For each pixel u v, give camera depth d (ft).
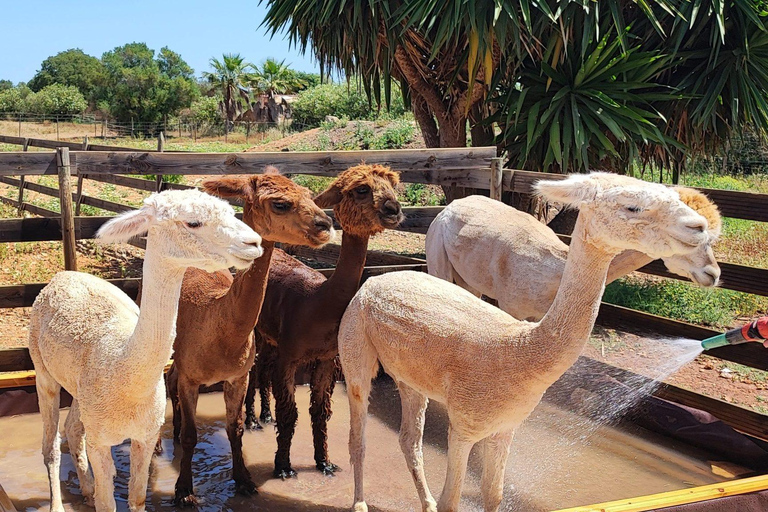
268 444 17.33
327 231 13.29
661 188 9.20
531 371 10.34
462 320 11.60
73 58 231.50
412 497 14.61
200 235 9.58
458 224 19.67
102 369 10.87
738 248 34.83
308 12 36.06
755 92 31.53
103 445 11.31
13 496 14.12
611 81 31.73
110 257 36.01
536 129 31.65
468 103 32.76
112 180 40.37
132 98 200.64
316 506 14.23
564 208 30.99
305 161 20.44
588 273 9.71
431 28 33.99
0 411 18.02
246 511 13.93
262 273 13.14
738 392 19.85
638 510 10.79
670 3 31.30
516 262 17.54
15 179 46.26
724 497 11.32
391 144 62.59
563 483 14.97
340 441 17.31
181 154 19.10
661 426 17.39
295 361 15.20
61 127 173.88
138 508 11.87
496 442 11.72
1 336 23.84
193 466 15.84
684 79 32.53
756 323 11.50
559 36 31.53
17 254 35.09
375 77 37.40
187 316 13.88
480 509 14.02
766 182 49.37
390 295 12.70
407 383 12.53
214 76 174.29
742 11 31.73
